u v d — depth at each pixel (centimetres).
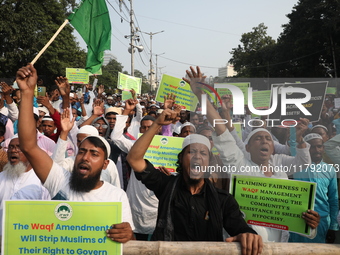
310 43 3050
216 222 230
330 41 2970
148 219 371
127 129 620
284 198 244
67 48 2802
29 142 224
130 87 982
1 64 2406
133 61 2242
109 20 447
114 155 438
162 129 587
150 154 397
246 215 250
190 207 236
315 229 243
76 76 1030
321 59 3197
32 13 2461
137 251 195
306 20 3086
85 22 446
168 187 244
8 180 307
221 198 238
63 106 423
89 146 242
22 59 2491
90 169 238
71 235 197
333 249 196
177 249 194
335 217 333
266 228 254
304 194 242
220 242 201
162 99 552
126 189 418
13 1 2350
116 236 193
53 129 473
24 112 220
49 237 197
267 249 196
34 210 198
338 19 2778
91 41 448
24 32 2406
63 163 317
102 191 246
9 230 196
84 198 238
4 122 434
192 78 246
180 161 254
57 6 2759
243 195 249
